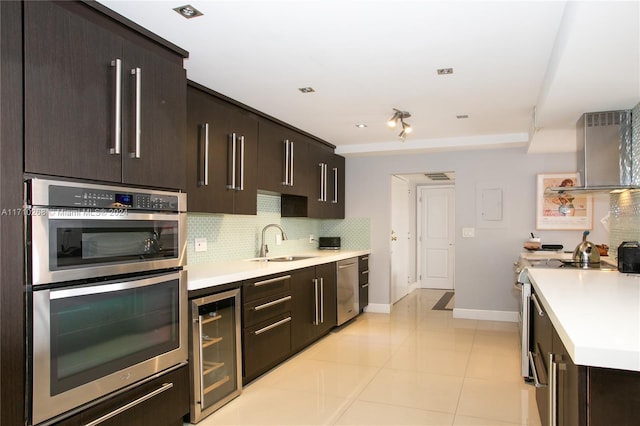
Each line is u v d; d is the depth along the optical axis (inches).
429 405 112.7
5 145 61.1
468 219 213.6
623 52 79.7
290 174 170.4
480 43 96.1
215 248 151.8
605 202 193.6
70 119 69.9
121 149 78.7
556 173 199.9
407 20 85.4
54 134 67.5
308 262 160.4
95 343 73.8
